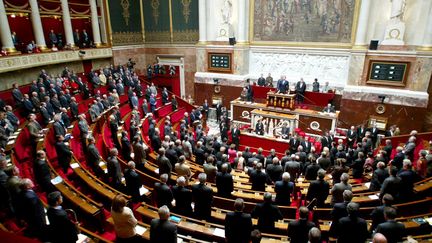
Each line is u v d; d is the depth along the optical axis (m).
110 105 15.52
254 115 17.45
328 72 18.22
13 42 15.91
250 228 5.08
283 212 6.95
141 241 5.39
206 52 21.05
